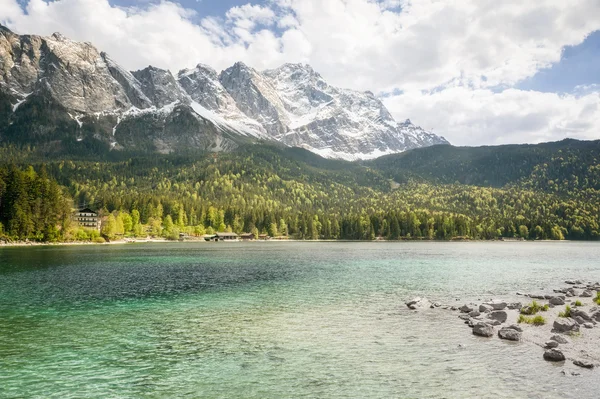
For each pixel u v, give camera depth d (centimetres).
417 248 17575
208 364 2764
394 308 4506
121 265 9050
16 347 3134
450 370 2628
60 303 4788
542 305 4609
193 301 4928
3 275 7106
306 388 2372
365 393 2300
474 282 6594
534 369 2631
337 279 6894
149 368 2697
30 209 16038
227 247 17750
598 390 2305
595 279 7119
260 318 4050
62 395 2297
